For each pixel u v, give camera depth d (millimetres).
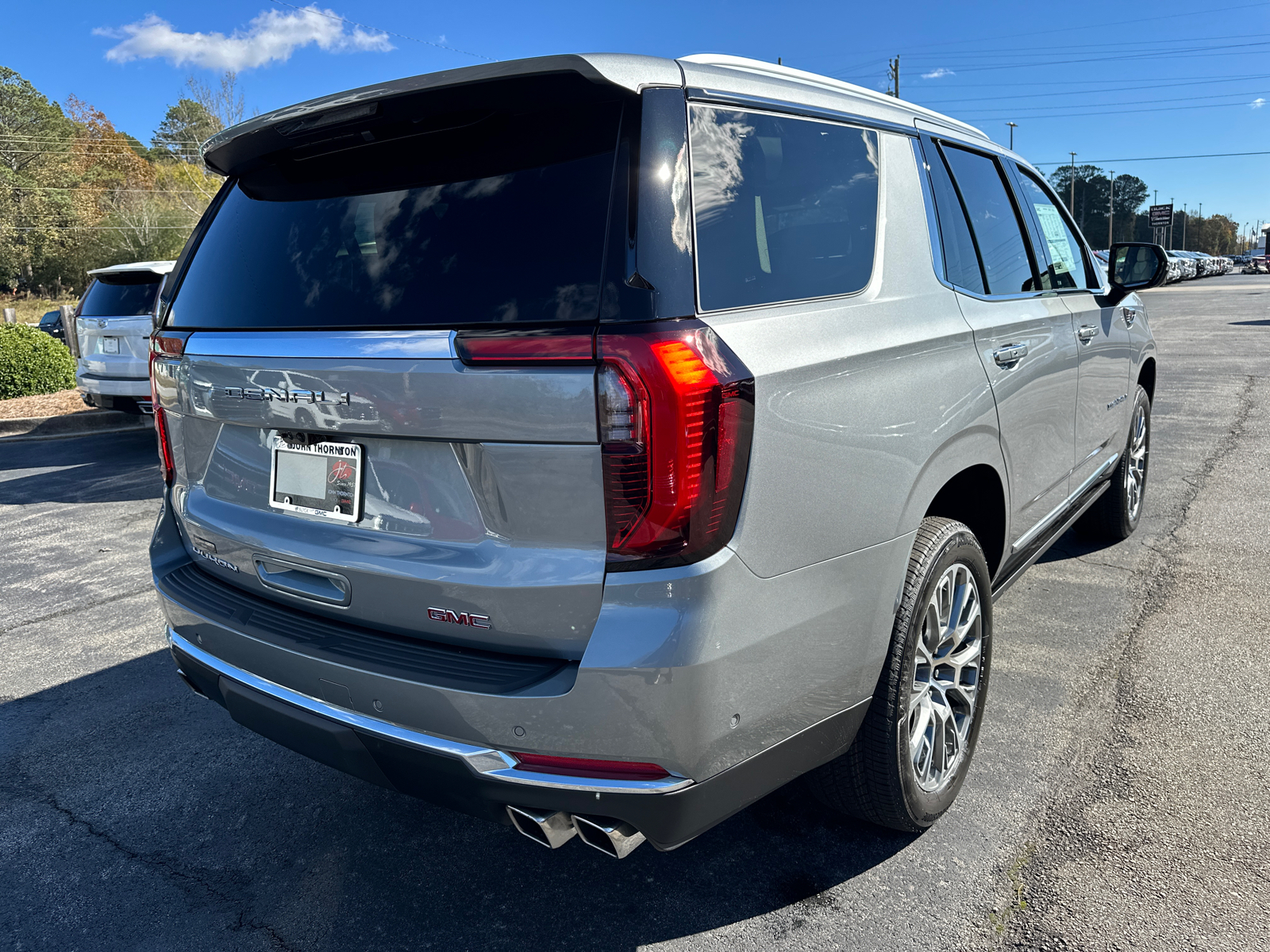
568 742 1657
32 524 6285
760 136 1954
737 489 1644
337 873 2393
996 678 3246
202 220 2422
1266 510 5113
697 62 1928
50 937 2178
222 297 2170
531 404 1604
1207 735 2818
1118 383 3959
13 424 10172
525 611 1690
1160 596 3951
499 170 1812
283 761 3012
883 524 2021
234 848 2521
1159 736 2822
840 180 2172
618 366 1537
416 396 1721
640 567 1593
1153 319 18406
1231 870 2201
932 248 2447
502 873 2361
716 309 1703
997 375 2557
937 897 2170
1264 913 2055
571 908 2201
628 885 2275
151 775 2930
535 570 1667
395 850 2488
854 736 2113
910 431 2109
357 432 1833
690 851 2393
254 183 2287
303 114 1945
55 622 4340
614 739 1636
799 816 2533
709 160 1787
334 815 2680
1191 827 2375
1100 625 3674
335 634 1966
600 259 1627
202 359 2129
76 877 2408
